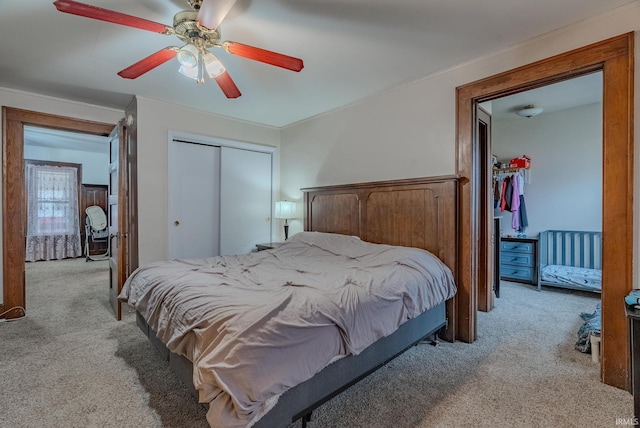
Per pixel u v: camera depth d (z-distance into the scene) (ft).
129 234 11.74
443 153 8.86
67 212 22.48
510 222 15.69
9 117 10.05
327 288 5.83
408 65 8.49
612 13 6.15
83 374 6.64
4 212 10.01
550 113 14.71
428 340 8.41
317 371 4.60
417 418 5.27
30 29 6.68
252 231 14.12
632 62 5.92
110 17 4.79
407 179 9.34
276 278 6.74
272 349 4.13
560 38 6.82
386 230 9.98
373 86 9.96
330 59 8.14
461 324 8.43
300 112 12.61
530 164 15.23
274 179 14.79
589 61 6.44
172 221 11.81
